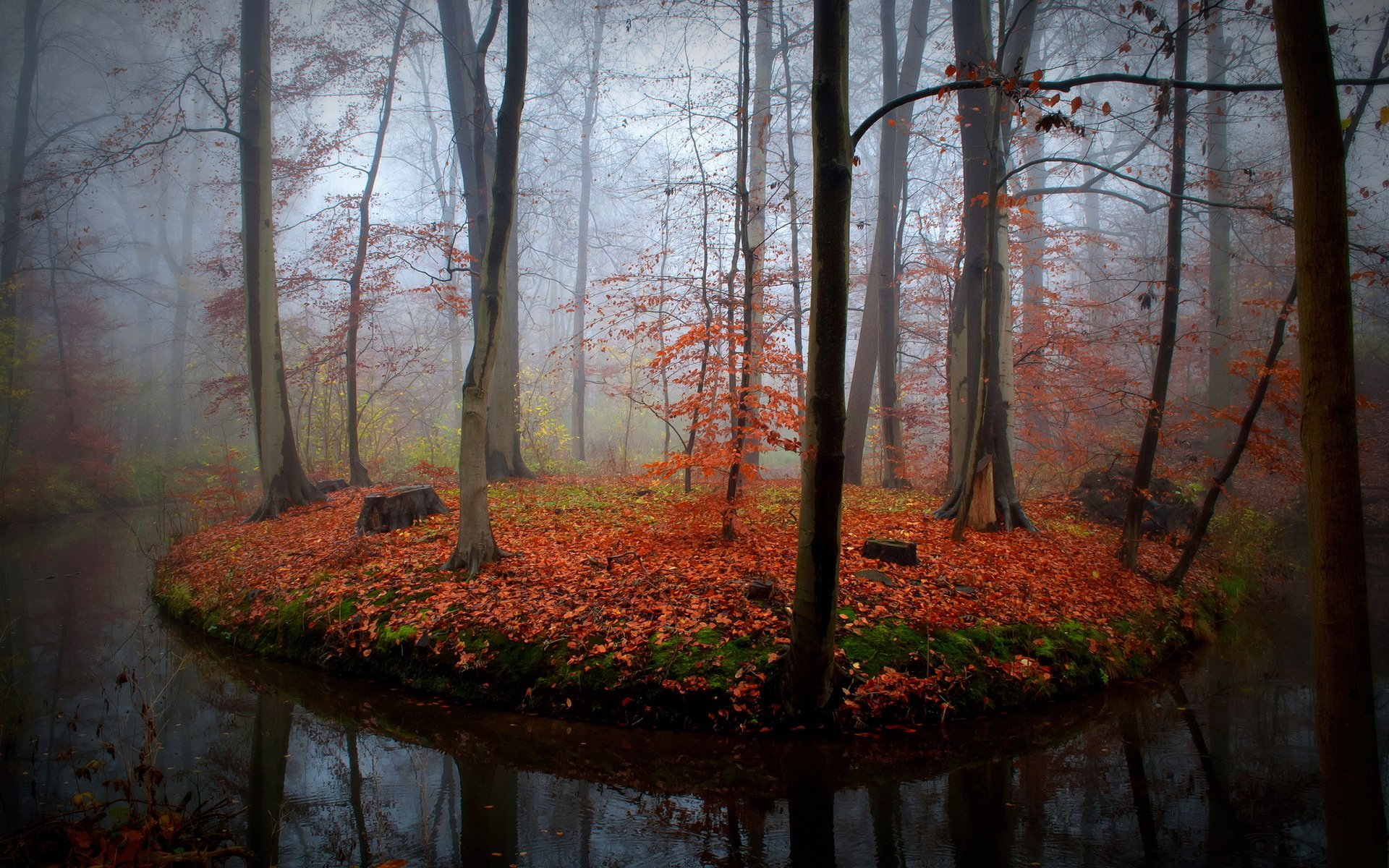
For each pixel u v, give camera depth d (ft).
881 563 28.22
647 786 18.17
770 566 27.12
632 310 47.80
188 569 36.50
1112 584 28.60
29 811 16.60
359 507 43.27
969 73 18.89
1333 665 11.14
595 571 27.40
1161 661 25.80
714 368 31.50
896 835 15.85
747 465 30.17
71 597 37.29
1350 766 10.96
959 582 26.71
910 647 21.97
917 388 63.00
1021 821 16.42
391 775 18.99
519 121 28.19
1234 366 27.09
